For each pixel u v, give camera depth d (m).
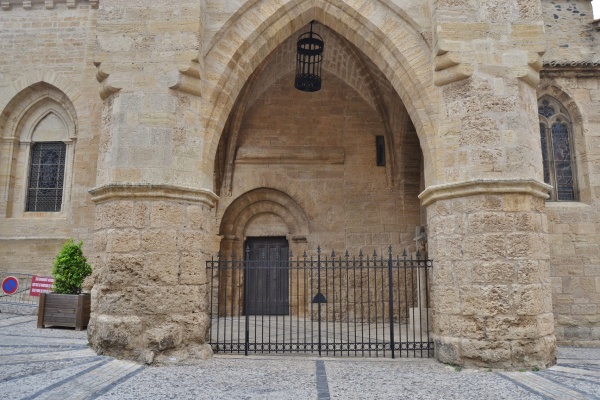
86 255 13.84
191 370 7.18
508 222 7.72
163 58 8.31
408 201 15.06
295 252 15.41
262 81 15.18
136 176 7.98
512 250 7.64
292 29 9.31
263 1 8.97
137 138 8.09
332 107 15.73
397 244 14.86
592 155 11.41
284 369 7.43
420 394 5.99
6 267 14.16
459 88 8.29
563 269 10.98
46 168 15.14
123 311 7.61
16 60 14.97
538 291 7.64
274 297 15.54
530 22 8.39
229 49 8.81
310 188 15.41
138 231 7.83
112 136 8.24
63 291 11.04
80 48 14.97
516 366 7.40
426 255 12.41
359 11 8.94
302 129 15.62
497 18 8.38
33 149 15.24
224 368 7.40
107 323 7.58
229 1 8.85
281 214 15.79
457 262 7.91
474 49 8.26
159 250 7.81
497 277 7.59
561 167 11.68
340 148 15.50
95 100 14.70
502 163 7.93
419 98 8.70
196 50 8.28
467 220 7.89
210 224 8.77
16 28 15.12
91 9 15.14
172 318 7.71
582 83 11.64
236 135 15.26
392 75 9.12
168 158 8.07
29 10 15.20
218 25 8.77
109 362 7.20
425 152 8.70
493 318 7.50
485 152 7.97
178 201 8.07
